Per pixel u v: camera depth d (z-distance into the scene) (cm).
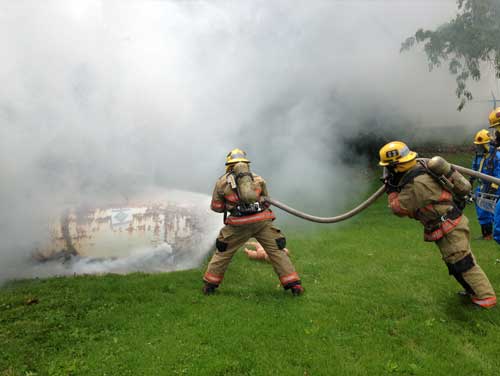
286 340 314
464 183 353
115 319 350
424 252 527
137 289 411
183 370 276
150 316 356
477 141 564
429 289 409
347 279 440
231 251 402
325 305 378
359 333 326
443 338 315
